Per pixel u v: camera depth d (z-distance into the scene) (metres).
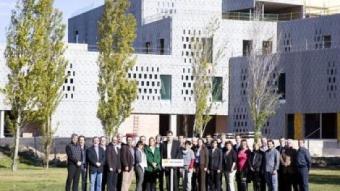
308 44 79.38
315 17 79.00
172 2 87.38
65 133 73.75
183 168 28.36
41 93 49.94
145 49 84.75
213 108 79.12
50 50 50.72
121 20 57.88
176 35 80.00
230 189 27.84
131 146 26.94
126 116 58.06
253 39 75.94
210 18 80.88
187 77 79.69
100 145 26.92
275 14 87.31
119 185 27.47
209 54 72.75
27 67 51.41
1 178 39.44
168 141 27.44
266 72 70.44
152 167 27.05
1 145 64.62
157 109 78.06
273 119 72.62
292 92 71.44
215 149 28.05
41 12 49.44
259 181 27.55
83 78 74.75
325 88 68.94
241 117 75.38
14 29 49.22
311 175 44.72
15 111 49.84
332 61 68.62
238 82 76.00
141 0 86.56
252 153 27.77
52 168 51.38
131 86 57.88
